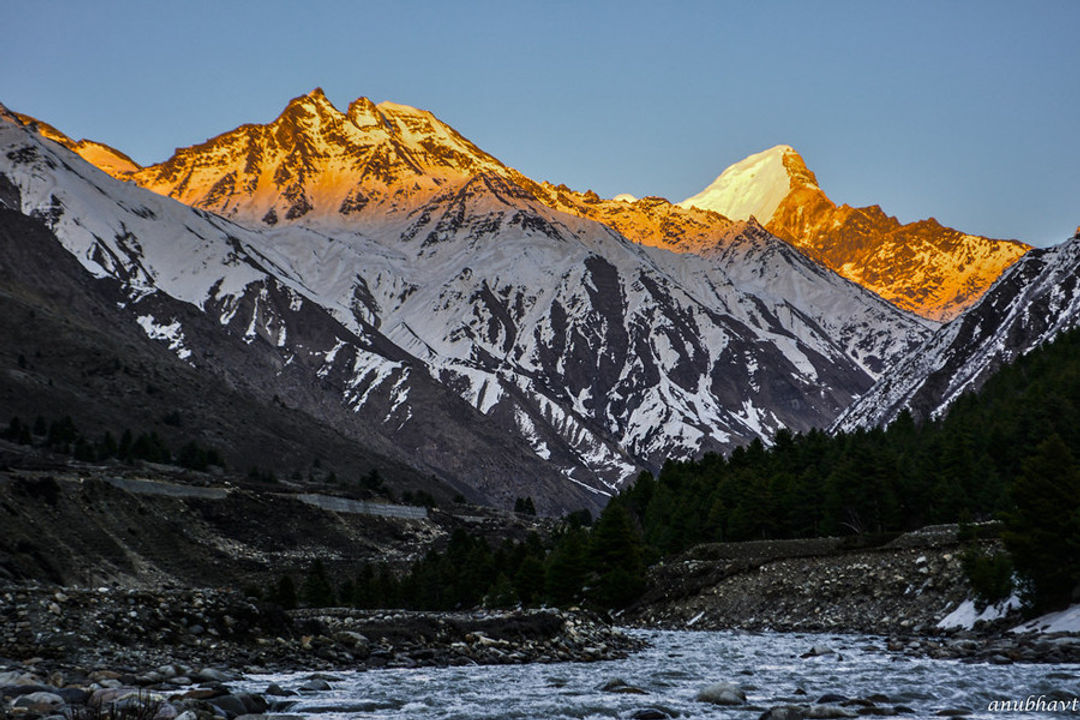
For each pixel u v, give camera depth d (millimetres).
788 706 35188
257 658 46375
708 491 148750
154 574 136125
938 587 81375
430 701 37688
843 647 65438
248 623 50094
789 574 96625
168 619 47406
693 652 63781
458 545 156250
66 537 130250
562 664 54000
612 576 111375
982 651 56125
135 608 47031
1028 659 52375
